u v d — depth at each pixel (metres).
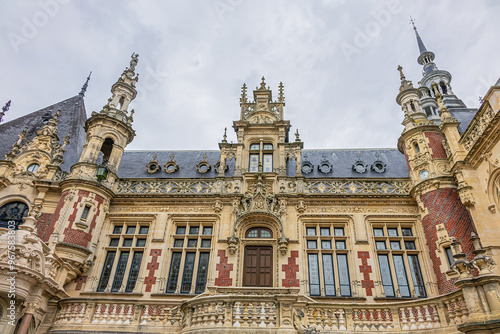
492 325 9.34
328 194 17.94
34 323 13.17
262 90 22.83
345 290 15.73
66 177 18.94
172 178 19.23
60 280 15.12
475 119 15.48
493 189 14.57
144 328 13.27
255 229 17.59
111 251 17.42
